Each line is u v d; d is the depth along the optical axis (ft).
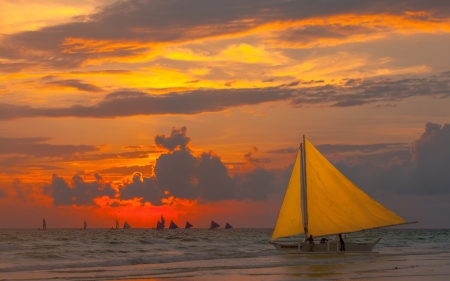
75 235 499.92
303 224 177.37
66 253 172.45
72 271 113.60
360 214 178.50
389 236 511.81
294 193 178.29
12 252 170.91
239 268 119.96
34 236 438.40
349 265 126.21
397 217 176.04
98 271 113.19
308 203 177.78
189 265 129.08
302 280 94.68
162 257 153.89
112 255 173.27
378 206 177.78
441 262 135.23
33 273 108.47
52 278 98.73
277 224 177.88
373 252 176.24
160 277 100.78
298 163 179.32
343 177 179.73
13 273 108.68
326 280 94.68
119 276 101.96
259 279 96.58
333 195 179.22
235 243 284.00
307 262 136.46
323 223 177.58
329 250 174.09
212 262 139.23
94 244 251.60
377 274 104.06
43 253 166.50
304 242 173.78
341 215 178.50
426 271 110.42
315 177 179.42
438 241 339.77
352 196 178.81
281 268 118.83
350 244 175.63
